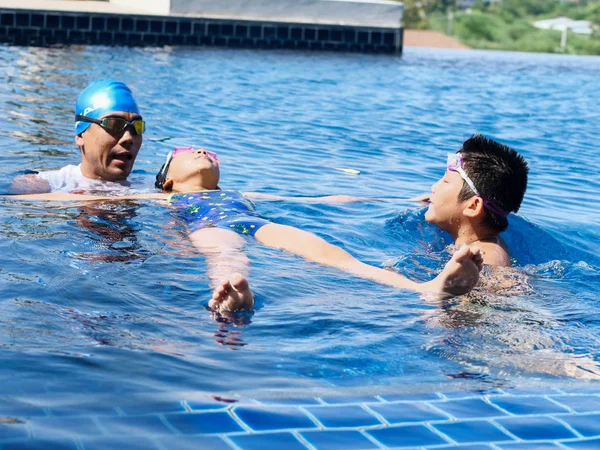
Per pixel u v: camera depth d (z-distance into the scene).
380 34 21.28
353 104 10.79
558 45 70.94
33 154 5.86
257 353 2.52
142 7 21.06
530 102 12.30
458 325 2.89
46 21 17.86
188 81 11.66
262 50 19.02
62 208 4.28
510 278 3.58
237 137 7.61
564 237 4.52
